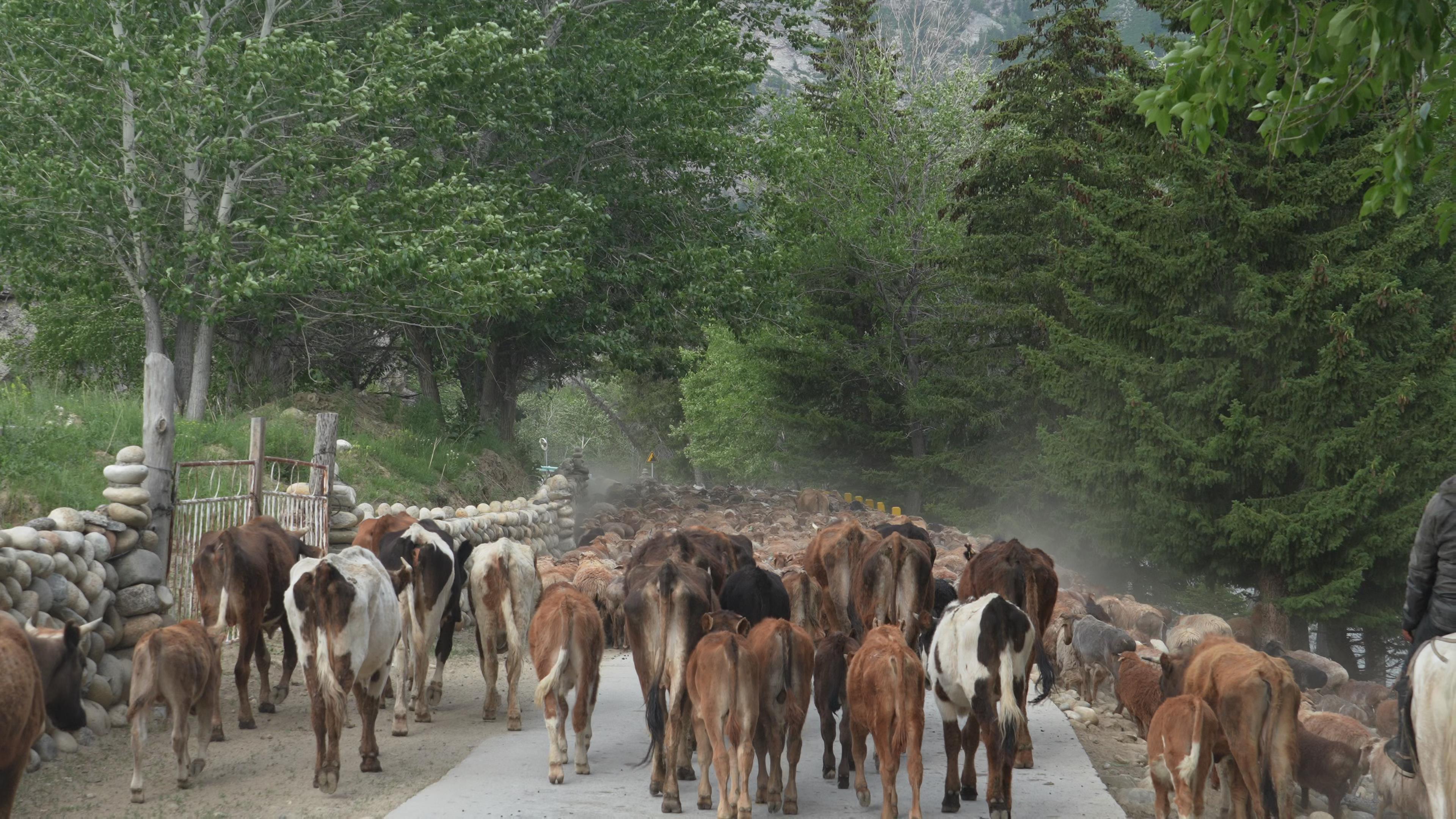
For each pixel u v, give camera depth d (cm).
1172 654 1451
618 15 3250
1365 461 2217
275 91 2381
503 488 3152
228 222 2394
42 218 2191
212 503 1475
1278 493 2350
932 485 4578
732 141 3322
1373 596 2414
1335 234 2308
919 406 4344
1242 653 914
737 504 4416
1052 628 1625
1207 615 1733
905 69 5116
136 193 2266
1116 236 2439
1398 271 2411
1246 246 2373
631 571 1267
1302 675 1645
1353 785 1124
